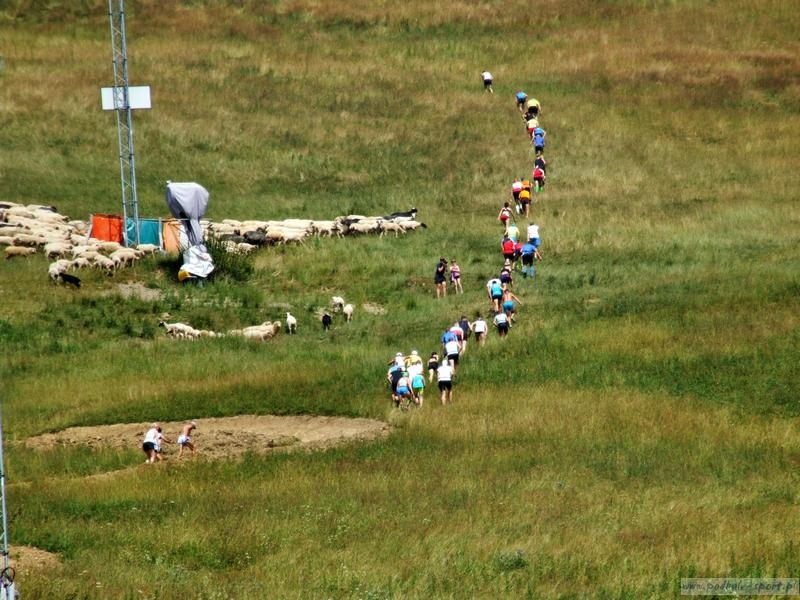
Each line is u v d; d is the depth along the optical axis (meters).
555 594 86.56
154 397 158.62
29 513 114.38
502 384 159.75
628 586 87.38
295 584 91.50
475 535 102.81
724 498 113.50
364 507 113.12
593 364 165.00
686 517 106.38
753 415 144.62
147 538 105.12
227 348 183.88
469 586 89.25
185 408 154.25
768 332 172.12
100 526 109.69
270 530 106.62
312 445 139.75
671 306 189.88
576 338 175.38
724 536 99.62
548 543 99.75
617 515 107.81
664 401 149.00
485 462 128.62
